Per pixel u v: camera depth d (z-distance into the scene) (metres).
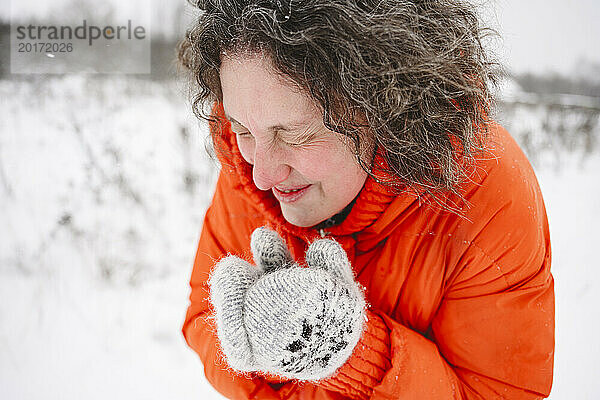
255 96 0.69
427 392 0.83
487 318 0.84
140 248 2.92
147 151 3.49
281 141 0.75
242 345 0.78
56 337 2.41
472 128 0.81
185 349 2.39
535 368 0.86
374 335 0.85
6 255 2.84
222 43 0.71
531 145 3.75
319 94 0.68
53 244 2.91
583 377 2.13
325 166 0.76
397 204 0.84
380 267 0.91
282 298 0.76
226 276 0.82
